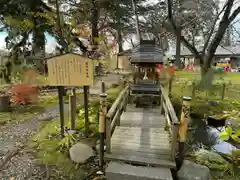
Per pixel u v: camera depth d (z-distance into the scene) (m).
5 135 4.05
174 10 9.64
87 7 10.27
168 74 7.55
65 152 3.31
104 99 2.81
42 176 2.69
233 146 3.94
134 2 10.97
